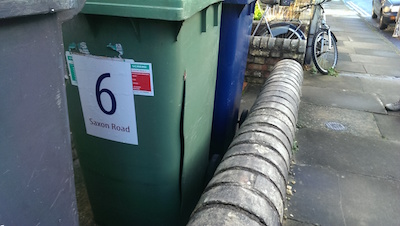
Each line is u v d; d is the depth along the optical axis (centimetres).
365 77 563
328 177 288
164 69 143
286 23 566
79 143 183
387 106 430
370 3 1852
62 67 97
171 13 127
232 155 169
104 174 183
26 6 78
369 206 254
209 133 228
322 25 581
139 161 170
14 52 81
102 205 199
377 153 328
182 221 198
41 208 98
